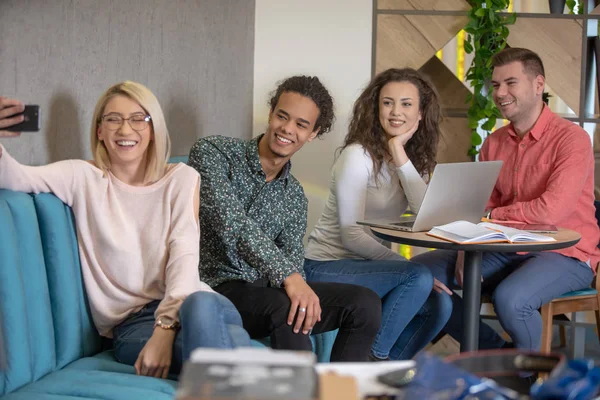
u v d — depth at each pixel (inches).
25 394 60.9
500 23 153.0
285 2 153.9
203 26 124.7
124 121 75.3
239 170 91.8
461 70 159.5
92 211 75.2
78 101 86.1
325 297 88.0
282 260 87.4
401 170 107.9
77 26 84.6
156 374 68.2
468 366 38.2
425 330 110.4
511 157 123.6
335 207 111.5
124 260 75.9
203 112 126.8
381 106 109.3
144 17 102.3
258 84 156.2
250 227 87.9
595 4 155.4
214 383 31.6
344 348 87.7
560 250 113.8
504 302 106.3
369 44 154.1
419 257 122.1
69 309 72.0
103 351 78.3
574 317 142.6
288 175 95.5
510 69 119.0
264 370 33.3
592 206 120.2
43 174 71.8
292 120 90.8
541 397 34.0
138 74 101.3
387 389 37.9
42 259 69.4
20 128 63.7
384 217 112.7
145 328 74.0
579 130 117.7
